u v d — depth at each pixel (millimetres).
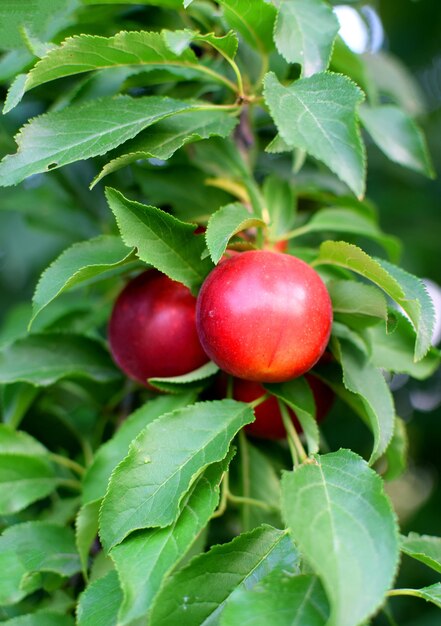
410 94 535
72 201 519
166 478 341
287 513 321
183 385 386
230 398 376
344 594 303
